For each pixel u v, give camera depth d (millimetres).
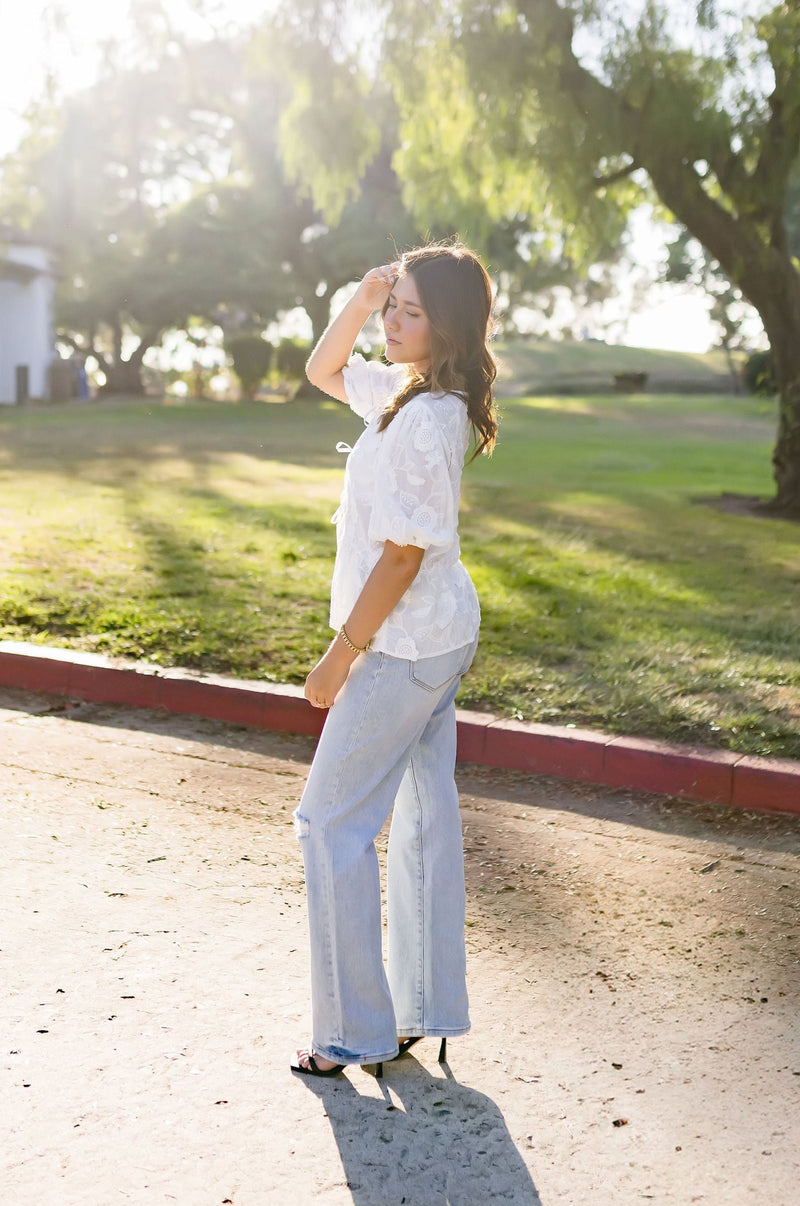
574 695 5527
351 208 32125
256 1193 2367
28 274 28828
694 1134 2600
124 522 9883
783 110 12125
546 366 44500
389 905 2906
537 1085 2777
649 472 16828
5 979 3119
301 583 7762
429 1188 2408
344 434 21734
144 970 3201
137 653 6160
